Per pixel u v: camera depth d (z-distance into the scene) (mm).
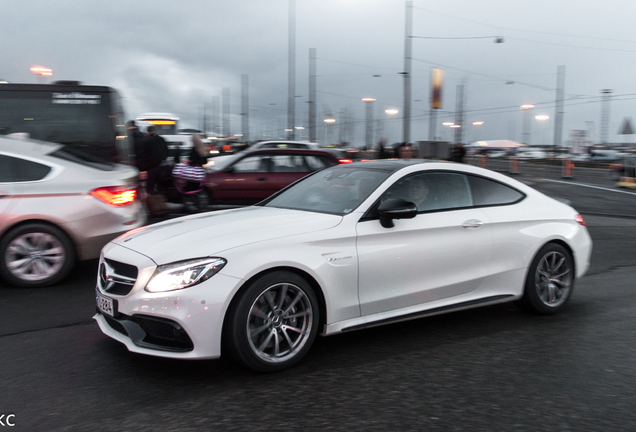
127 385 3238
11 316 4672
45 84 6891
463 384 3307
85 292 5520
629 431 2756
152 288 3234
